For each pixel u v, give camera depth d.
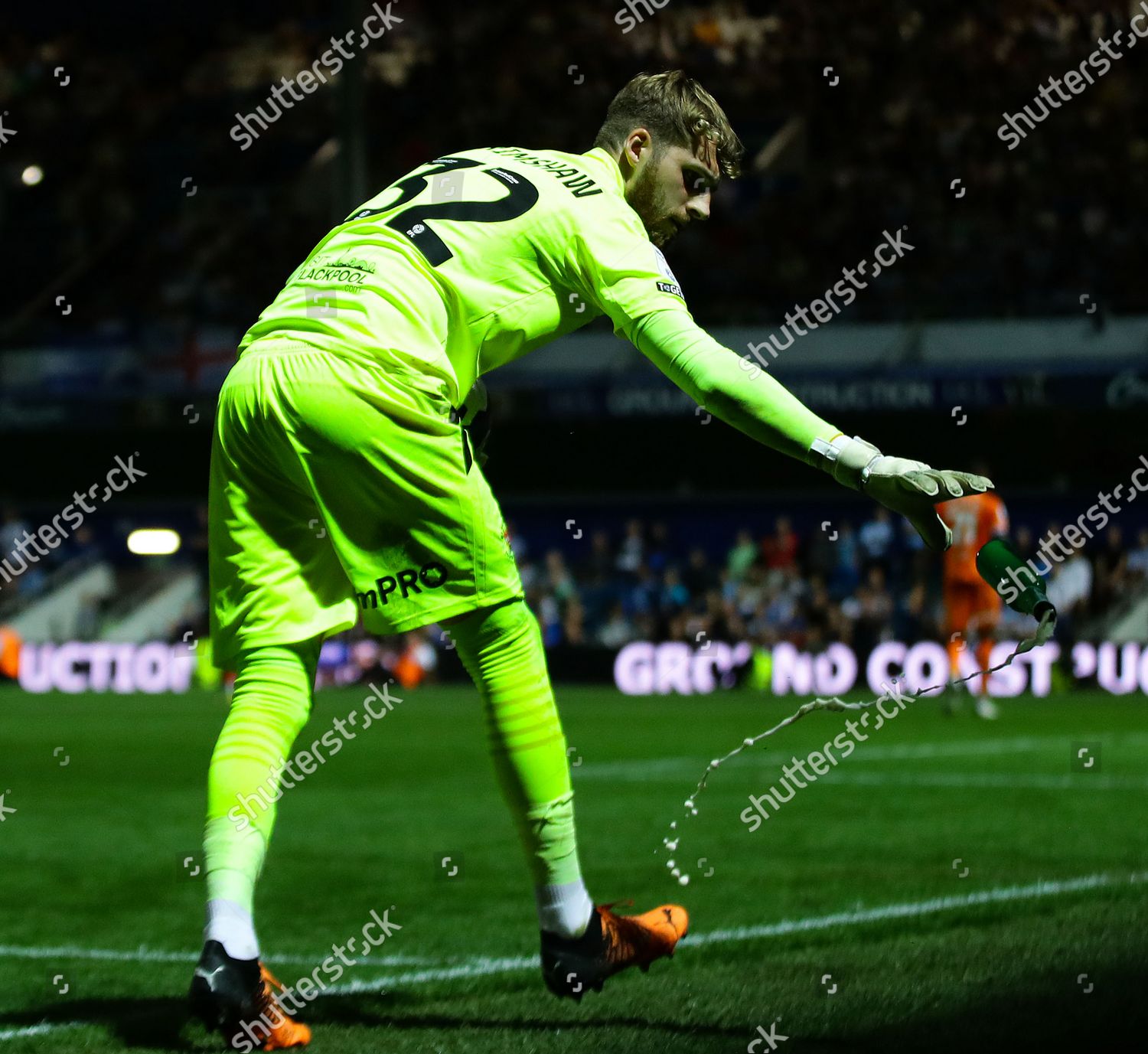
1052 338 28.81
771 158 34.53
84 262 37.06
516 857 8.67
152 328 32.81
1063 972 5.17
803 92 35.28
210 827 4.32
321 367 4.41
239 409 4.53
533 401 30.78
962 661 19.94
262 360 4.52
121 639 32.78
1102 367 28.42
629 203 5.03
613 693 27.56
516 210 4.64
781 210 32.88
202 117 39.12
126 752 16.03
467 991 5.27
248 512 4.57
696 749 15.67
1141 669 26.78
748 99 35.66
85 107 39.91
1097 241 31.48
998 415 29.14
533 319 4.66
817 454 4.36
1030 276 31.27
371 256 4.58
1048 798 10.95
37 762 15.00
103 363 32.84
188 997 4.09
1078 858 8.11
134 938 6.50
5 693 28.95
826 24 35.69
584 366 30.75
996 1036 4.33
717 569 31.72
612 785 12.32
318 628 4.54
